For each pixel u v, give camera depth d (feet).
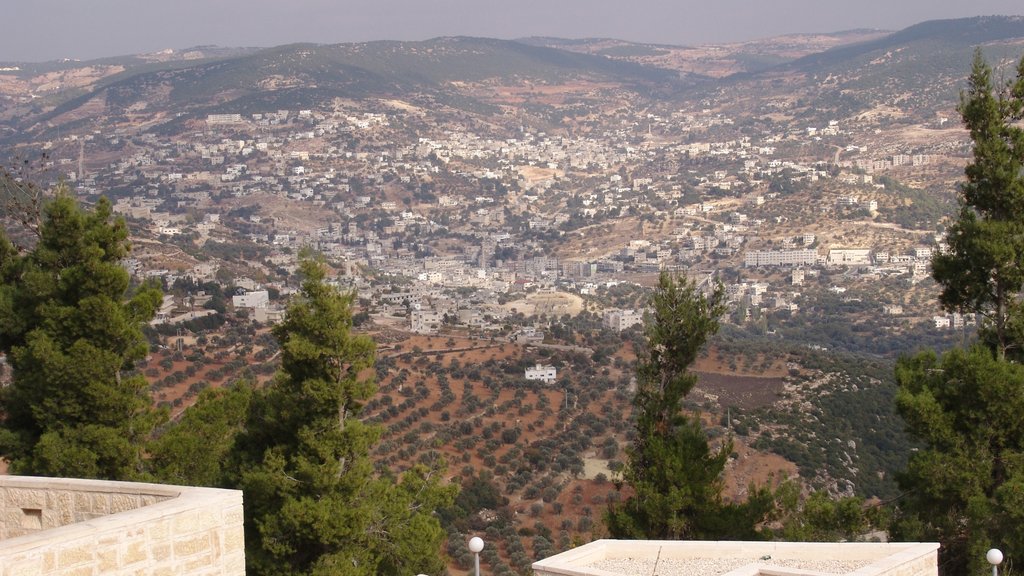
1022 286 68.95
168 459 74.49
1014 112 70.59
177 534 33.17
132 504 36.11
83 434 72.54
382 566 69.97
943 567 63.31
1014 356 70.13
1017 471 61.93
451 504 75.31
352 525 64.03
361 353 70.13
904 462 185.06
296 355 68.13
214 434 76.28
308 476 66.33
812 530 66.59
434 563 71.05
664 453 70.49
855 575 36.88
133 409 75.66
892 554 39.99
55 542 30.50
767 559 41.14
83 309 74.64
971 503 60.80
